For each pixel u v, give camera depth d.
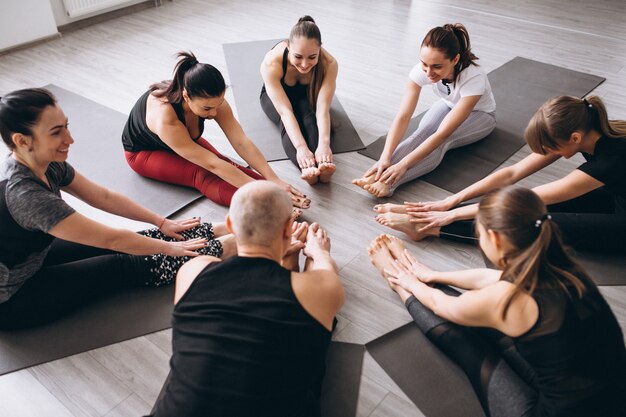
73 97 3.22
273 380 1.15
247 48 3.84
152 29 4.21
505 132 2.83
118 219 2.29
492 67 3.54
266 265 1.24
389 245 2.00
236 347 1.14
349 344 1.75
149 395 1.62
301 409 1.24
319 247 1.80
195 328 1.18
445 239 2.17
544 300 1.17
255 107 3.11
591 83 3.30
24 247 1.63
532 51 3.75
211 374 1.13
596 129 1.75
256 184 1.29
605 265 2.01
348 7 4.61
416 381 1.62
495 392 1.41
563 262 1.19
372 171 2.38
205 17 4.43
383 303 1.90
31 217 1.55
